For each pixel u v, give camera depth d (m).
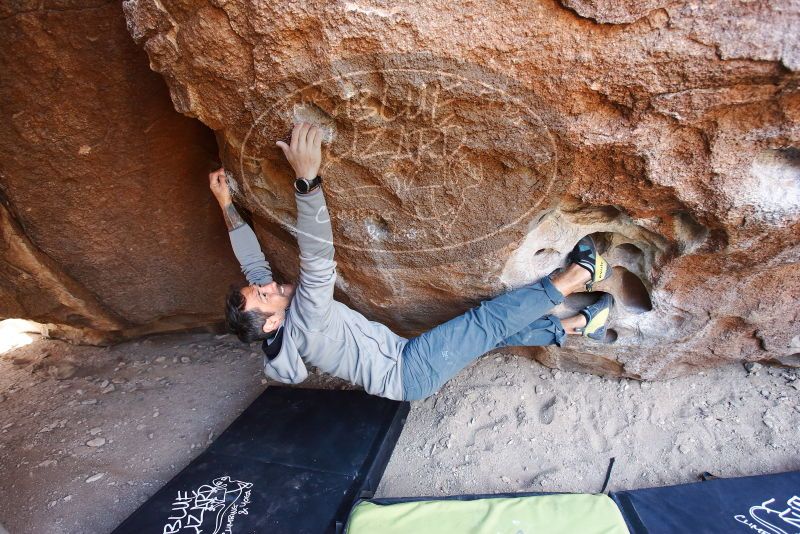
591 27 1.01
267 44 1.11
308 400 2.15
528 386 2.14
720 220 1.27
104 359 2.71
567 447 1.90
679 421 1.92
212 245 2.31
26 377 2.59
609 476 1.78
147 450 2.10
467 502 1.60
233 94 1.25
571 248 1.65
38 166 1.78
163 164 1.91
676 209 1.35
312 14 1.05
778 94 1.02
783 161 1.19
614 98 1.11
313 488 1.72
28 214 1.96
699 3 0.95
